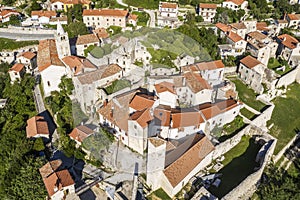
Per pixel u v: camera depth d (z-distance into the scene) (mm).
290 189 33375
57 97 45250
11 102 50781
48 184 33156
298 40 70562
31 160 35781
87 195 32375
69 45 45531
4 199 33688
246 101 50406
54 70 45062
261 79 52594
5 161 38531
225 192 33312
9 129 43969
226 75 56688
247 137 41781
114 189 31016
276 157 42906
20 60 60750
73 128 37719
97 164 33812
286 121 51625
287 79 60844
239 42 62062
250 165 37312
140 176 29406
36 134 40375
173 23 58812
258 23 77250
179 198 30688
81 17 66812
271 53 66750
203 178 33562
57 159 36906
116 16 61438
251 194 35188
